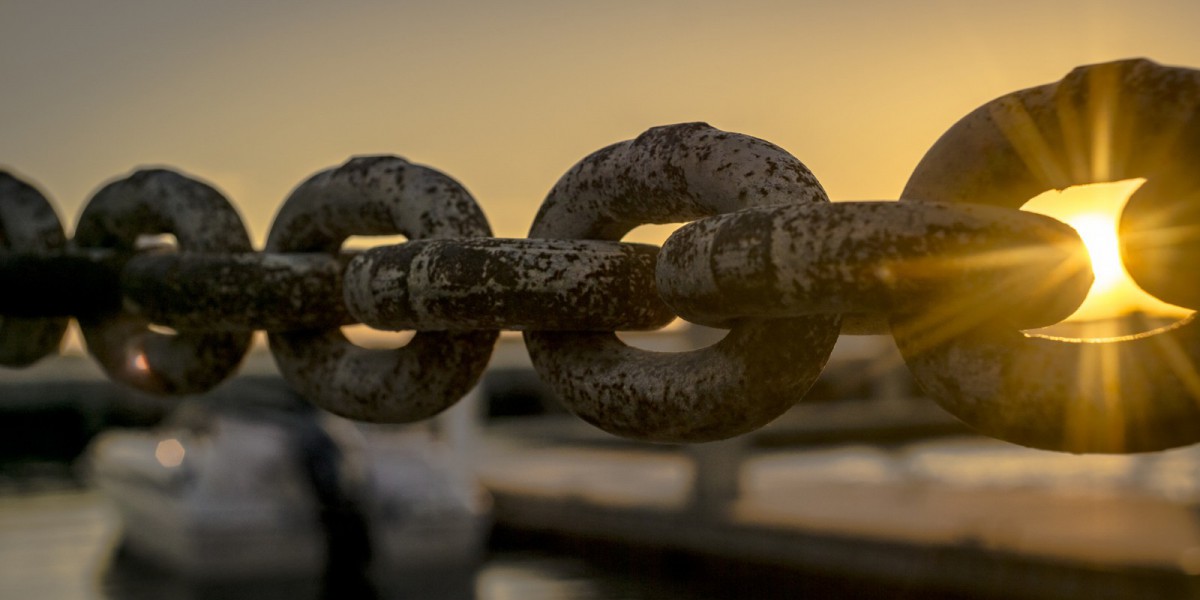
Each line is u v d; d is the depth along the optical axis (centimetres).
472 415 983
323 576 875
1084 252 117
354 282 151
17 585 902
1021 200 126
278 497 879
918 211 114
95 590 880
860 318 132
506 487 1100
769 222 117
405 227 167
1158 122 115
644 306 141
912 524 773
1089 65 120
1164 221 116
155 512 930
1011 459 1174
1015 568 661
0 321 213
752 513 858
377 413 170
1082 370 114
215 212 190
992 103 125
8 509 1272
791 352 128
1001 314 118
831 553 768
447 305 142
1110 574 618
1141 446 115
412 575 884
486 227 165
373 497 889
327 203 174
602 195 148
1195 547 642
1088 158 119
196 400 1006
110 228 201
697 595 846
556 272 139
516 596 860
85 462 1532
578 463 1257
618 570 945
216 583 861
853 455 1222
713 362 132
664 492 1009
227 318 173
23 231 207
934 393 122
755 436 1018
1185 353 112
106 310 198
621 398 139
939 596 701
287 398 919
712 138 137
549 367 148
